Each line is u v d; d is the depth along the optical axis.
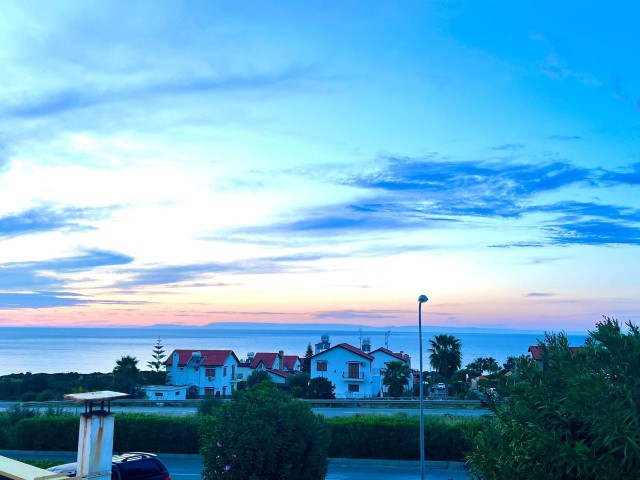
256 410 15.70
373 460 25.78
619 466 7.77
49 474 7.84
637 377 8.35
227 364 76.94
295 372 87.69
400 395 63.91
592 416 8.10
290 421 15.87
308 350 99.25
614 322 9.16
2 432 28.28
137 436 27.47
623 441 7.75
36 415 30.66
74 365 180.75
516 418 9.09
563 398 8.77
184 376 74.44
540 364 10.66
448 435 25.41
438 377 76.31
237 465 15.09
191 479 22.23
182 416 29.17
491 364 66.12
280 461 15.55
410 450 25.55
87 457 8.94
